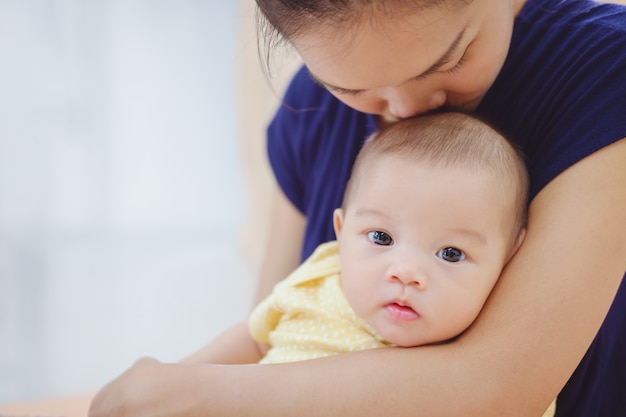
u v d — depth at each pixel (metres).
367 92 0.75
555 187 0.75
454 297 0.76
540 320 0.70
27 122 3.04
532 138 0.82
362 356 0.73
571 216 0.72
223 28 3.30
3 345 2.91
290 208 1.12
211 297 3.23
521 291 0.72
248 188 3.20
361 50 0.65
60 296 3.11
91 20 3.09
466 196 0.78
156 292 3.22
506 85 0.85
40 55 3.03
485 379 0.69
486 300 0.78
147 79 3.22
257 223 3.17
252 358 1.00
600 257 0.70
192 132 3.32
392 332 0.77
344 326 0.85
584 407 0.86
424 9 0.63
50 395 2.71
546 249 0.72
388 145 0.83
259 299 1.12
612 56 0.76
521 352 0.70
